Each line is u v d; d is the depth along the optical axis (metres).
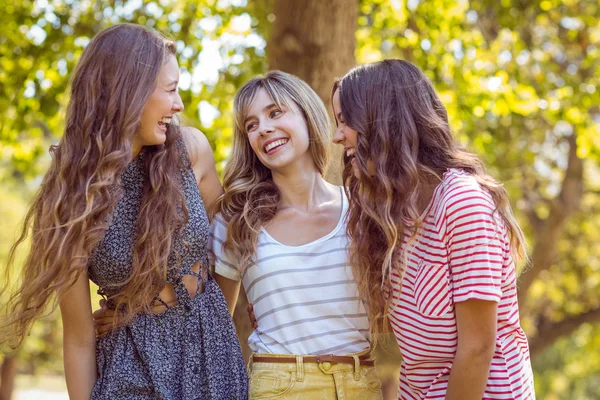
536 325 12.20
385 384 9.40
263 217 2.73
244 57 6.66
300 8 4.65
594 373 15.84
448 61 6.96
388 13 6.86
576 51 8.13
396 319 2.39
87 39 6.55
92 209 2.36
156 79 2.43
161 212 2.45
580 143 7.32
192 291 2.60
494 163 7.88
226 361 2.54
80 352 2.51
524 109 6.97
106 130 2.40
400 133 2.34
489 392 2.22
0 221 14.00
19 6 6.52
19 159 7.50
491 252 2.16
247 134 2.80
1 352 2.50
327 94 4.64
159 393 2.43
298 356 2.56
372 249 2.45
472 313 2.16
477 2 7.11
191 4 6.84
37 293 2.35
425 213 2.31
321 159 2.79
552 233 10.25
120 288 2.49
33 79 6.54
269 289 2.63
